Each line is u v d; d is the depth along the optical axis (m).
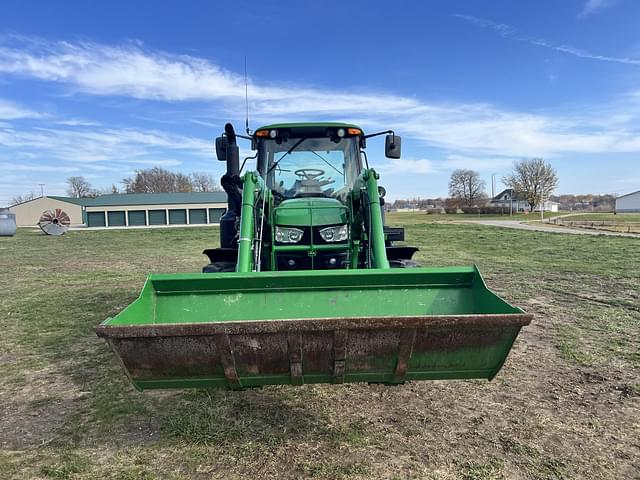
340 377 2.82
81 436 3.45
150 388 2.83
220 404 3.93
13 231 30.69
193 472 2.97
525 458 3.10
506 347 2.77
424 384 4.36
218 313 3.19
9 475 2.97
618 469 2.96
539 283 9.59
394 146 5.39
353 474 2.93
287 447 3.25
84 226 49.41
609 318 6.59
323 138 5.44
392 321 2.56
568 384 4.32
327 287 3.26
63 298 8.76
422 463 3.05
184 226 46.47
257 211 4.30
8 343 5.80
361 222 4.61
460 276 3.31
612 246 17.84
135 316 2.96
